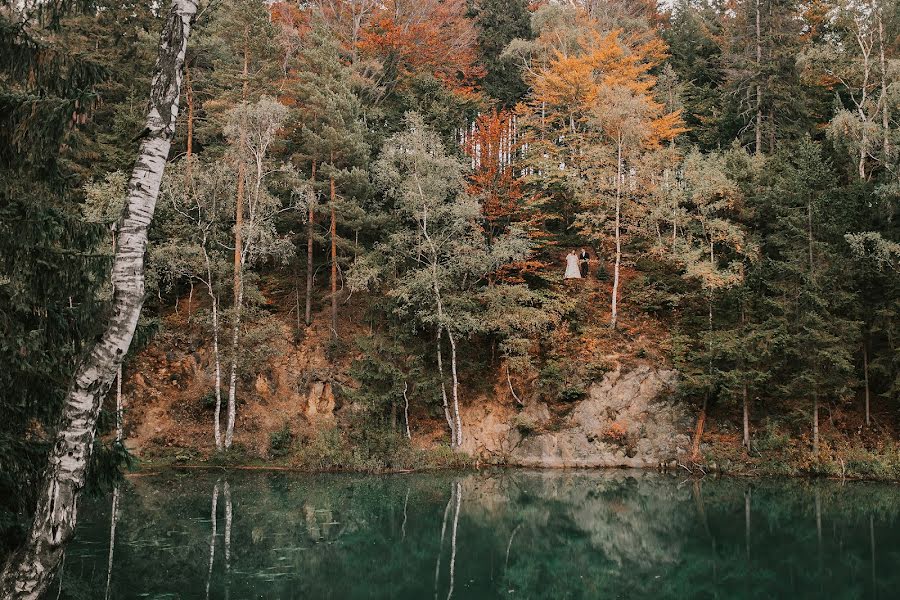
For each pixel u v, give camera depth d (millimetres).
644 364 29594
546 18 43344
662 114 40750
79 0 9156
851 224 27859
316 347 31016
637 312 32500
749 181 31062
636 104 31672
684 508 20328
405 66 43031
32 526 7738
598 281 34844
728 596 12445
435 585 13008
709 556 15352
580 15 46062
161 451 27406
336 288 34531
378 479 25594
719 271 29188
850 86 35344
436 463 28109
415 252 30672
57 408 9852
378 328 32000
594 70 38375
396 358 29766
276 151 33594
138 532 16047
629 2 55281
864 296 27859
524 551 15750
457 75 47719
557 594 12562
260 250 29328
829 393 26766
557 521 18656
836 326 25953
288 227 35469
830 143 31703
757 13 38094
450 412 29938
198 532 16234
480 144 34156
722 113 42438
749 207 30250
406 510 19812
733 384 26312
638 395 28984
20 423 9984
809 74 33781
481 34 49656
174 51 9000
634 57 37000
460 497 22000
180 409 28766
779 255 29578
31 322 9492
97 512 18359
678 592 12766
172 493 21609
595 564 14766
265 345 28750
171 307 32844
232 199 29828
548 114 41375
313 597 11773
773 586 13055
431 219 30156
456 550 15719
